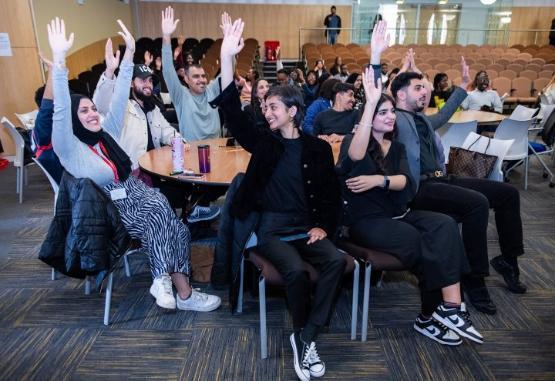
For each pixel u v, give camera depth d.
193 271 2.63
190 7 12.35
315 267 1.86
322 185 1.94
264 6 12.55
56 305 2.35
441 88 5.45
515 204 2.37
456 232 1.95
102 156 2.20
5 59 5.25
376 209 2.07
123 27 2.36
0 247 3.06
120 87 2.39
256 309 2.30
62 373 1.84
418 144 2.27
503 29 12.43
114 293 2.46
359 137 1.84
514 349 1.99
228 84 1.90
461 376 1.81
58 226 2.07
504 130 3.93
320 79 6.95
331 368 1.86
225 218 2.01
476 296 2.28
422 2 12.39
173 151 2.34
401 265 1.91
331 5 12.59
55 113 1.93
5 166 5.16
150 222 2.16
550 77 8.58
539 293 2.45
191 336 2.08
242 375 1.82
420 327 2.08
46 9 6.40
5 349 1.99
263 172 1.90
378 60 2.08
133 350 1.98
